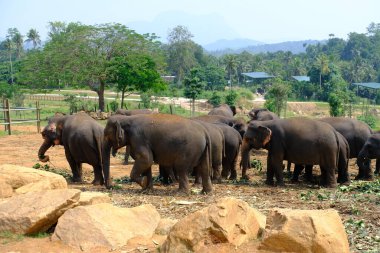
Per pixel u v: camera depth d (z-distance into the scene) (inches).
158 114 540.7
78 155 596.4
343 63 4704.7
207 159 537.0
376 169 756.6
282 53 6146.7
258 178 694.5
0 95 2407.7
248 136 638.5
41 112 1921.8
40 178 394.9
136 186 581.6
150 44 1984.5
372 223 386.6
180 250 271.4
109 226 312.5
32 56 1871.3
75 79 1795.0
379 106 3385.8
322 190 561.0
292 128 616.4
